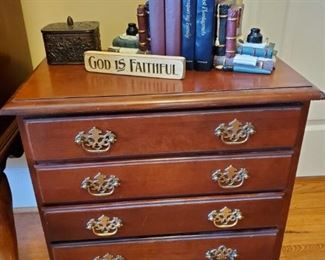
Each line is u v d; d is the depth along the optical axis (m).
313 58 1.41
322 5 1.31
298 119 0.81
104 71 0.89
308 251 1.26
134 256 0.97
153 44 0.90
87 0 1.18
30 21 1.20
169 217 0.91
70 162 0.82
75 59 0.96
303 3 1.30
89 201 0.87
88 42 0.94
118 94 0.78
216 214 0.92
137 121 0.78
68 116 0.77
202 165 0.85
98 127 0.78
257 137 0.82
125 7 1.20
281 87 0.80
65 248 0.94
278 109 0.79
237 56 0.88
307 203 1.49
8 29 1.06
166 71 0.85
